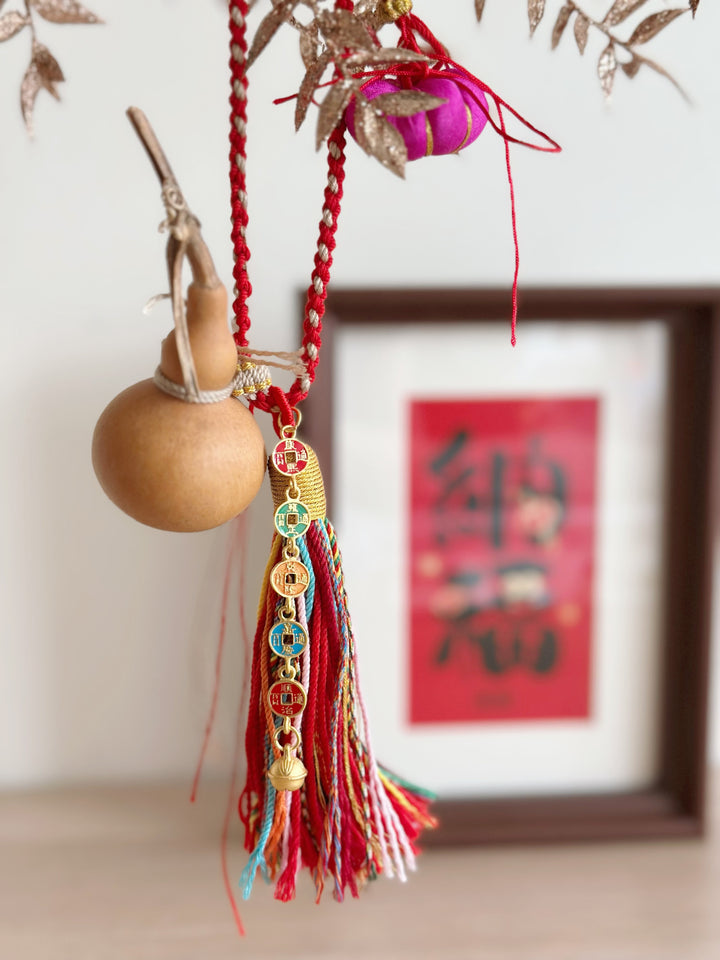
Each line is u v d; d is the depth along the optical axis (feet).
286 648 1.60
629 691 3.16
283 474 1.58
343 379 2.91
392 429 2.95
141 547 3.03
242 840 2.94
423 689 3.11
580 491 3.05
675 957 2.55
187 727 3.14
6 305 2.83
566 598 3.10
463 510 3.02
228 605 3.03
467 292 2.82
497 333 2.93
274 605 1.63
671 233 2.93
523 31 2.75
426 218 2.85
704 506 3.00
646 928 2.66
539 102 2.81
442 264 2.88
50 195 2.77
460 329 2.92
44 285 2.83
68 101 2.72
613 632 3.13
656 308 2.92
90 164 2.76
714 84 2.84
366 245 2.85
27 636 3.07
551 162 2.85
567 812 3.10
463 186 2.84
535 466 3.02
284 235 2.82
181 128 2.75
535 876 2.90
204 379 1.40
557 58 2.78
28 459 2.95
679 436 3.01
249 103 2.73
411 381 2.93
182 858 2.87
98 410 2.92
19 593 3.04
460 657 3.10
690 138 2.87
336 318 2.85
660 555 3.10
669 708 3.14
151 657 3.10
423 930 2.64
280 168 2.78
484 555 3.06
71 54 2.69
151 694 3.12
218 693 3.09
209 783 3.18
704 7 2.78
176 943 2.57
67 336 2.87
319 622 1.63
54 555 3.02
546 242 2.90
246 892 1.69
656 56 2.81
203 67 2.72
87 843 2.91
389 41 2.59
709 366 2.93
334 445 2.94
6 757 3.14
